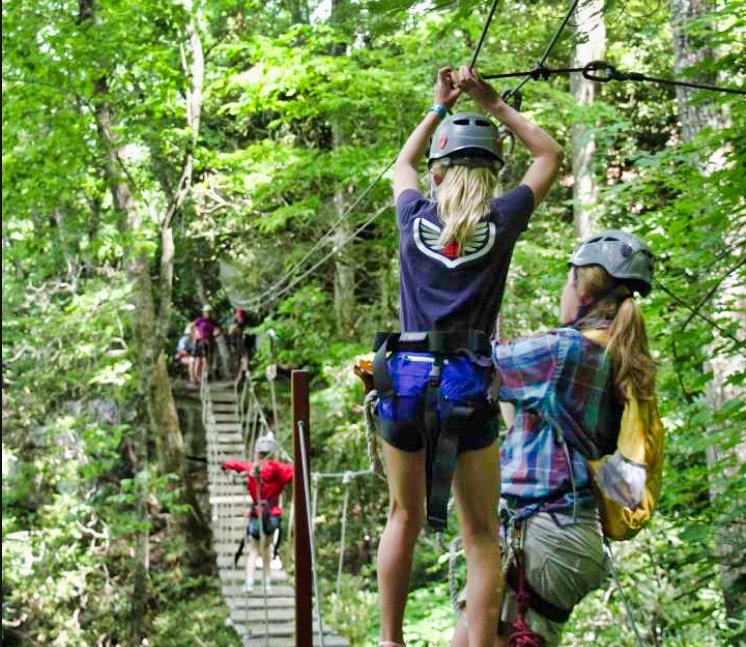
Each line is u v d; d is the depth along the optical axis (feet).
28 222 51.03
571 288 8.52
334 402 36.68
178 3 41.16
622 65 43.06
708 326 15.11
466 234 6.83
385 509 42.04
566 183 47.47
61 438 50.44
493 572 6.91
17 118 40.24
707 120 21.63
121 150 46.68
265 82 35.70
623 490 7.82
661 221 15.33
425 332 6.77
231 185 41.60
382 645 6.87
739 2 15.02
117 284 49.75
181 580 46.70
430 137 7.88
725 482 15.64
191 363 54.13
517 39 32.76
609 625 22.18
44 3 39.65
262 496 30.71
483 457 6.82
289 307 43.27
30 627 44.86
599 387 8.02
